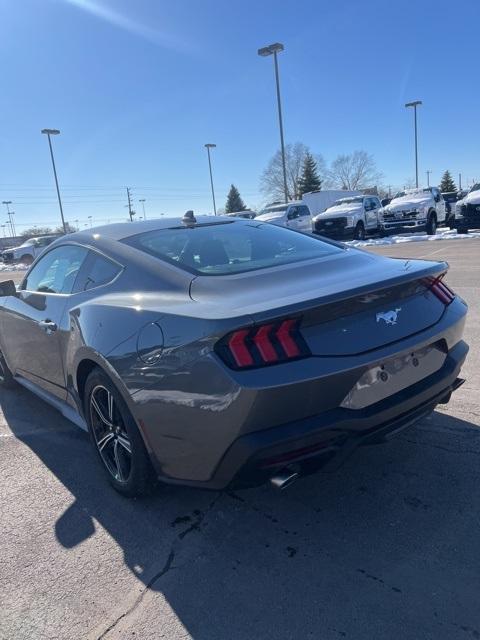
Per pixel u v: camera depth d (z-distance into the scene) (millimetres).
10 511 3057
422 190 23250
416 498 2869
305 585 2311
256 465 2293
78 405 3441
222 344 2248
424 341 2650
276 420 2252
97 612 2250
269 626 2104
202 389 2301
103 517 2938
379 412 2459
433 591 2215
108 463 3189
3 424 4363
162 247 3219
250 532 2709
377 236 24016
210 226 3678
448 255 12844
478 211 18641
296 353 2270
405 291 2695
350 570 2377
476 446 3336
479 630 2008
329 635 2037
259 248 3344
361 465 3242
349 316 2461
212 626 2129
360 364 2361
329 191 34281
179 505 3000
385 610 2135
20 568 2559
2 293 4332
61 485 3312
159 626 2148
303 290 2504
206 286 2682
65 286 3652
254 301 2402
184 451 2494
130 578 2441
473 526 2605
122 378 2680
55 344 3561
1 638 2141
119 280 3096
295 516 2814
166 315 2533
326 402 2328
